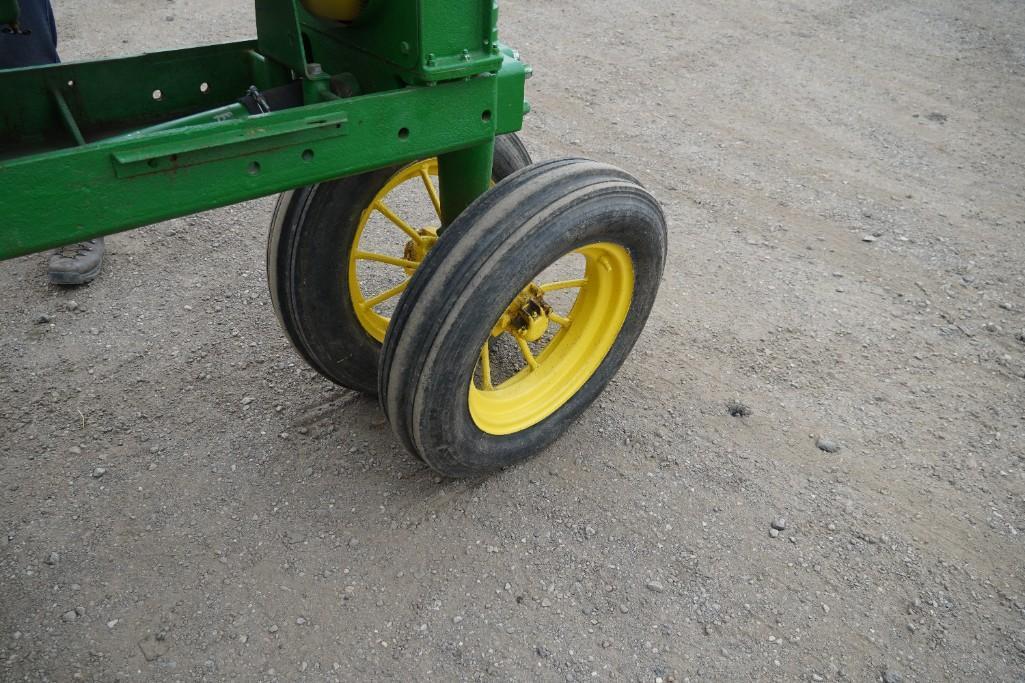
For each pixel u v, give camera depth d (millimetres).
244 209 3930
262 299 3340
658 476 2615
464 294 1952
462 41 1841
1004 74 5562
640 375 3018
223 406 2844
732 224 3926
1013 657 2141
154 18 5742
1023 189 4293
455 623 2186
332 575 2301
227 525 2434
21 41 2867
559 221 2014
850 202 4129
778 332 3246
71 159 1473
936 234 3887
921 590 2293
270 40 2027
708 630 2180
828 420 2848
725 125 4812
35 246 1520
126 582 2271
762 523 2469
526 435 2514
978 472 2660
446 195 2297
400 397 2088
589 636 2162
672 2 6559
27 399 2846
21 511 2457
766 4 6602
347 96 2033
